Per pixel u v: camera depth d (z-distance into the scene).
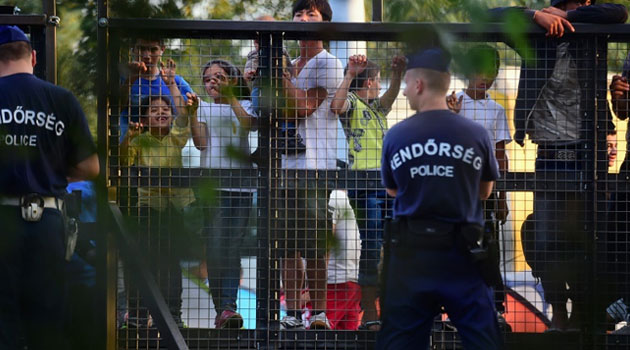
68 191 21.52
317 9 23.14
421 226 16.91
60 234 17.88
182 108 19.58
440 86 17.33
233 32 19.45
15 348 17.20
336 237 18.81
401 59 20.69
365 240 19.75
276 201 19.61
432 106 17.33
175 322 18.81
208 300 20.03
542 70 20.19
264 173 19.47
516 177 20.00
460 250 16.84
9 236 17.17
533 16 19.27
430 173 16.91
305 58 21.17
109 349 18.88
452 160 16.91
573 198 19.95
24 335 18.02
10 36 17.75
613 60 22.22
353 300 20.44
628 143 20.72
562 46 20.39
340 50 22.95
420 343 17.11
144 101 19.64
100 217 18.91
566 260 19.84
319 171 19.77
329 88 20.78
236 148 14.57
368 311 20.11
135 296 19.61
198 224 20.11
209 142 19.42
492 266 16.88
